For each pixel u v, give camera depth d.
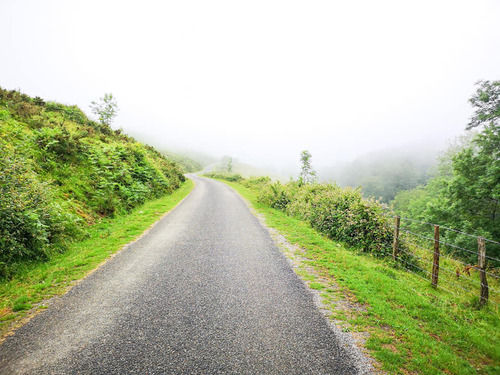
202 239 8.00
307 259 6.59
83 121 17.73
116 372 2.72
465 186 14.94
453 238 15.20
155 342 3.23
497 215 14.27
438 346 3.32
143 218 10.52
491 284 6.41
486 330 3.87
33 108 13.04
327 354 3.09
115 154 14.26
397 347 3.26
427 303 4.51
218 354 3.04
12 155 6.89
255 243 7.79
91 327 3.52
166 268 5.68
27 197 6.29
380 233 7.75
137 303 4.19
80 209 8.87
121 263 5.92
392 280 5.50
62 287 4.71
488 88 13.48
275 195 16.17
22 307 3.98
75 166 10.62
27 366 2.79
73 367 2.78
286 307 4.18
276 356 3.03
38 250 5.85
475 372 2.89
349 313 4.05
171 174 23.91
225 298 4.42
